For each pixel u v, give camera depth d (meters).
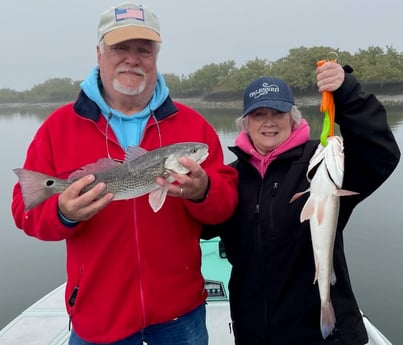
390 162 0.90
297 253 0.93
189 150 0.87
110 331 0.92
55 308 1.55
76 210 0.79
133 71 0.94
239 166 1.06
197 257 1.01
